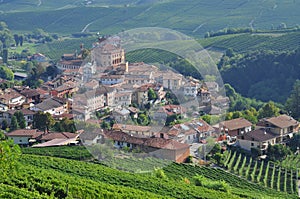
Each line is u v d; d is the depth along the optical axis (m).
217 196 44.47
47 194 35.44
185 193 42.97
